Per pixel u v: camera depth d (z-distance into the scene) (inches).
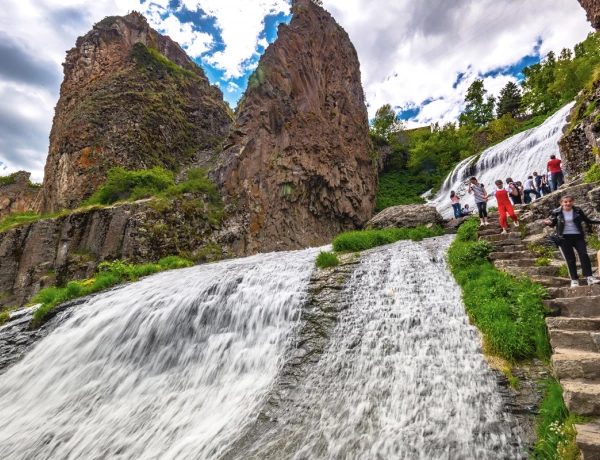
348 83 1321.4
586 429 123.9
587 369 146.9
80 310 402.0
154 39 1497.3
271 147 938.7
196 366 274.4
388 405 185.6
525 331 192.2
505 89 1838.1
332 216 1063.0
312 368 234.1
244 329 302.5
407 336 234.1
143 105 1068.5
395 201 1233.4
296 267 378.3
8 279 661.9
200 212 755.4
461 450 149.2
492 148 1029.8
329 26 1309.1
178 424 210.1
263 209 870.4
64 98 1141.7
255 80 985.5
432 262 335.3
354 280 319.3
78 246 673.6
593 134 358.9
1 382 316.8
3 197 1697.8
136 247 617.6
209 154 1146.7
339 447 164.6
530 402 161.5
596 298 187.3
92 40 1190.9
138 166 944.3
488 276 253.0
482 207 401.1
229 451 175.5
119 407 242.5
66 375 301.6
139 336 324.8
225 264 513.7
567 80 1103.0
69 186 890.7
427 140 1626.5
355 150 1197.1
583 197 308.5
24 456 210.8
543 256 278.2
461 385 183.6
